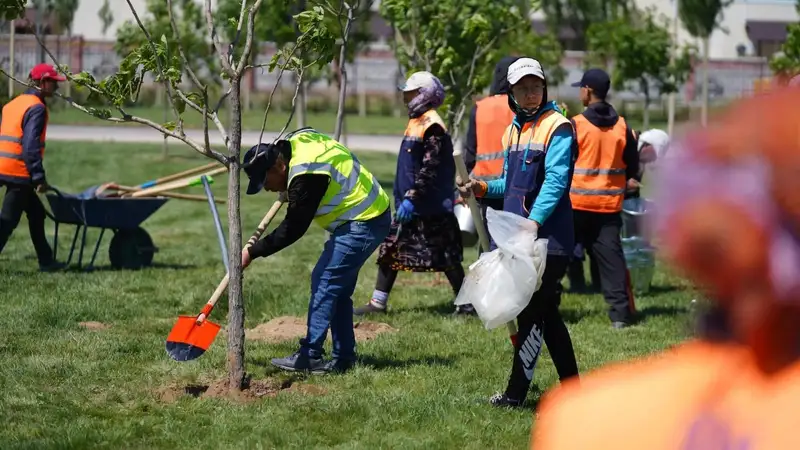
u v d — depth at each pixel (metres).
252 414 7.11
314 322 8.14
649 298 12.08
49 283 12.16
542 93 6.98
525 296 6.63
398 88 10.45
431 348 9.25
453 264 10.63
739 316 1.56
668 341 9.78
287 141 7.88
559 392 1.70
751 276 1.54
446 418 7.05
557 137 6.85
